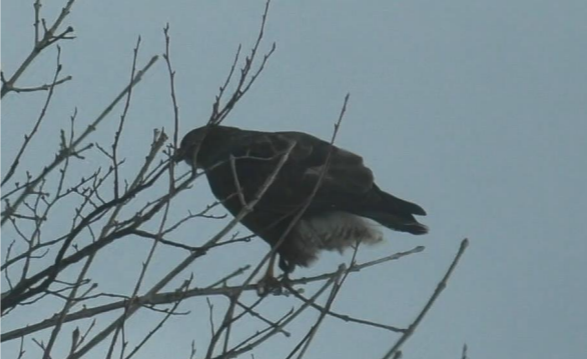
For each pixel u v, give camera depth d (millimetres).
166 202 9688
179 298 10102
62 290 10070
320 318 9109
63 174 10117
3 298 9844
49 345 8867
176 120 9859
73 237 9812
